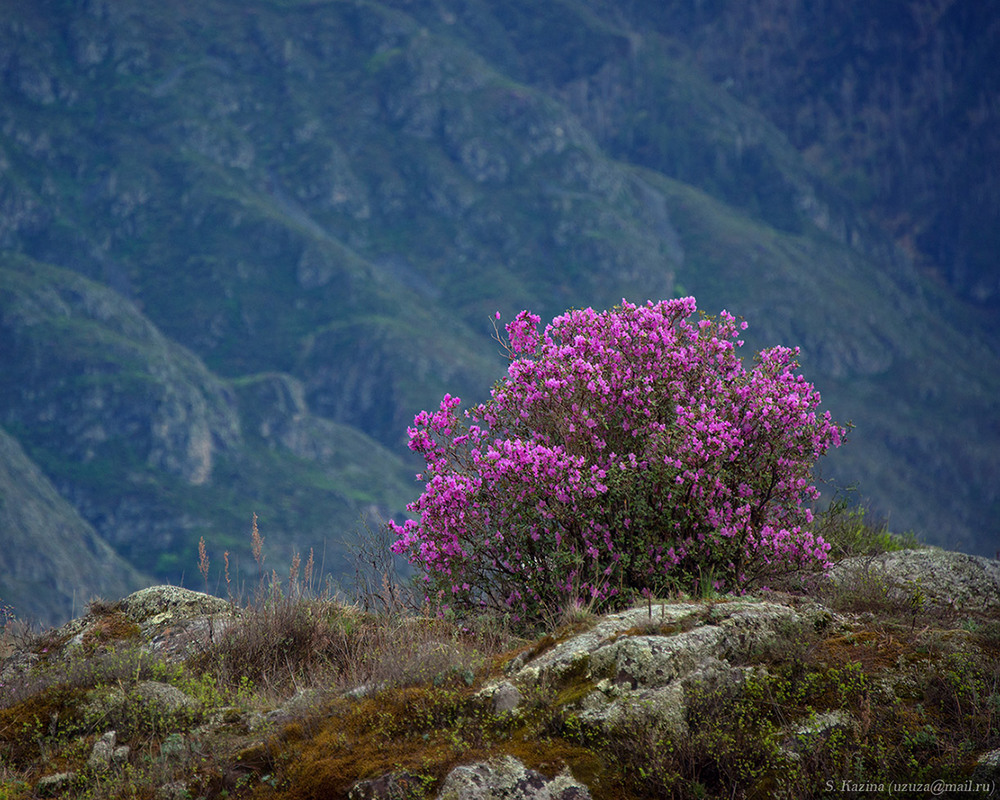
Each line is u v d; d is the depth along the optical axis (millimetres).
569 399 7215
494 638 6320
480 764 4445
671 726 4566
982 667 4824
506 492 7113
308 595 7027
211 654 6477
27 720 5512
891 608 6223
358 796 4441
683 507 6750
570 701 4738
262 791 4633
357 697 5160
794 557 6762
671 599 5953
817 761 4355
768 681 4797
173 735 5152
